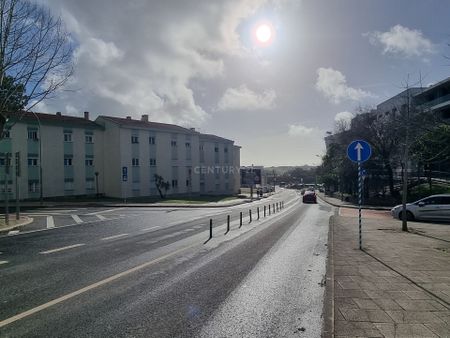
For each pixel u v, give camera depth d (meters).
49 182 45.94
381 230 16.16
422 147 29.91
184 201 47.94
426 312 5.38
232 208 37.12
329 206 43.06
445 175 42.97
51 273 8.66
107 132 52.62
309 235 15.80
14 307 6.18
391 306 5.66
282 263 9.81
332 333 4.63
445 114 48.78
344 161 47.28
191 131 62.66
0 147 41.62
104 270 8.94
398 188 45.66
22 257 10.77
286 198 67.25
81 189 49.62
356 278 7.38
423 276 7.50
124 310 5.99
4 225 18.86
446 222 21.31
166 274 8.52
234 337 4.91
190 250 11.84
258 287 7.43
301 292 7.07
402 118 25.61
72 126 48.66
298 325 5.35
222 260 10.20
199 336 4.95
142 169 53.91
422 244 11.84
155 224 20.47
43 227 19.11
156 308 6.09
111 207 36.72
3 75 19.98
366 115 43.62
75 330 5.15
